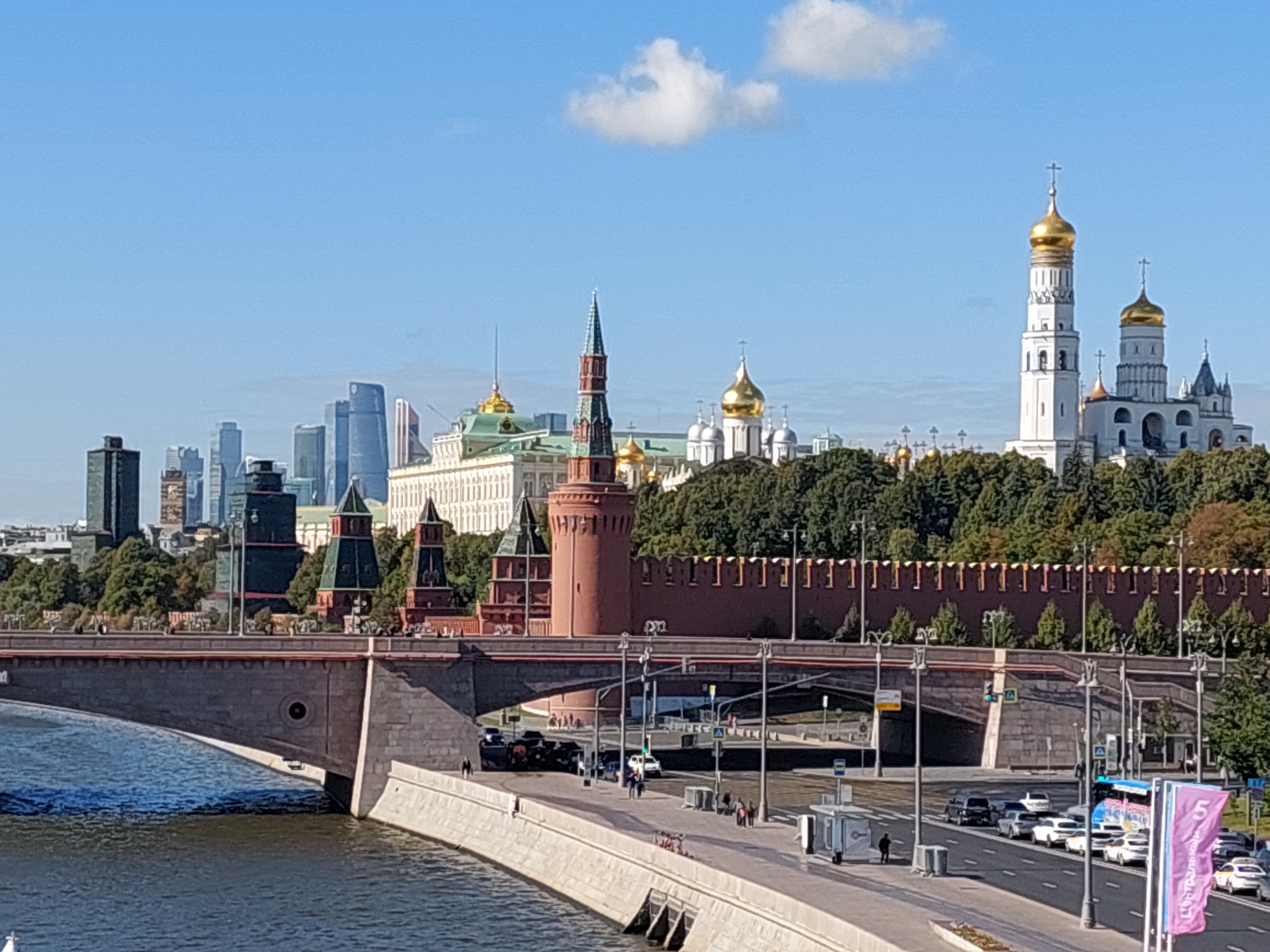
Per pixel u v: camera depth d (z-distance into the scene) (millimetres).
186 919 132625
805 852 135750
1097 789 166625
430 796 175500
